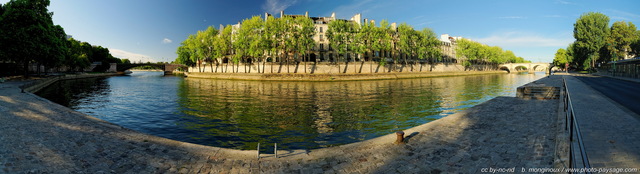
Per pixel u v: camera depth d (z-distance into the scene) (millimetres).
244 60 85688
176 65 131000
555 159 7281
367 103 27906
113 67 124750
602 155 6793
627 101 17922
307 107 25438
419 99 31047
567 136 9133
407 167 7590
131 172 7691
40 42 45344
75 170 7789
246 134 15742
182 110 23797
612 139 8195
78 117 15820
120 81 68688
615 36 78375
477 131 11227
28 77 51125
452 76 97688
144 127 17438
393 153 8750
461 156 8266
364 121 19203
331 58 87500
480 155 8281
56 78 60062
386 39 78000
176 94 37281
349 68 84625
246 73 76812
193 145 10117
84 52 103750
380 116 20953
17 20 43375
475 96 33938
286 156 8719
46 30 46062
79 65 84812
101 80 72188
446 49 129250
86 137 11195
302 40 71688
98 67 114625
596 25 77875
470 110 16375
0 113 14516
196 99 31609
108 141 10656
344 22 74562
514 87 47344
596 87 29547
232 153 9133
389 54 99062
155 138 11172
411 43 89312
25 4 44250
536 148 8703
